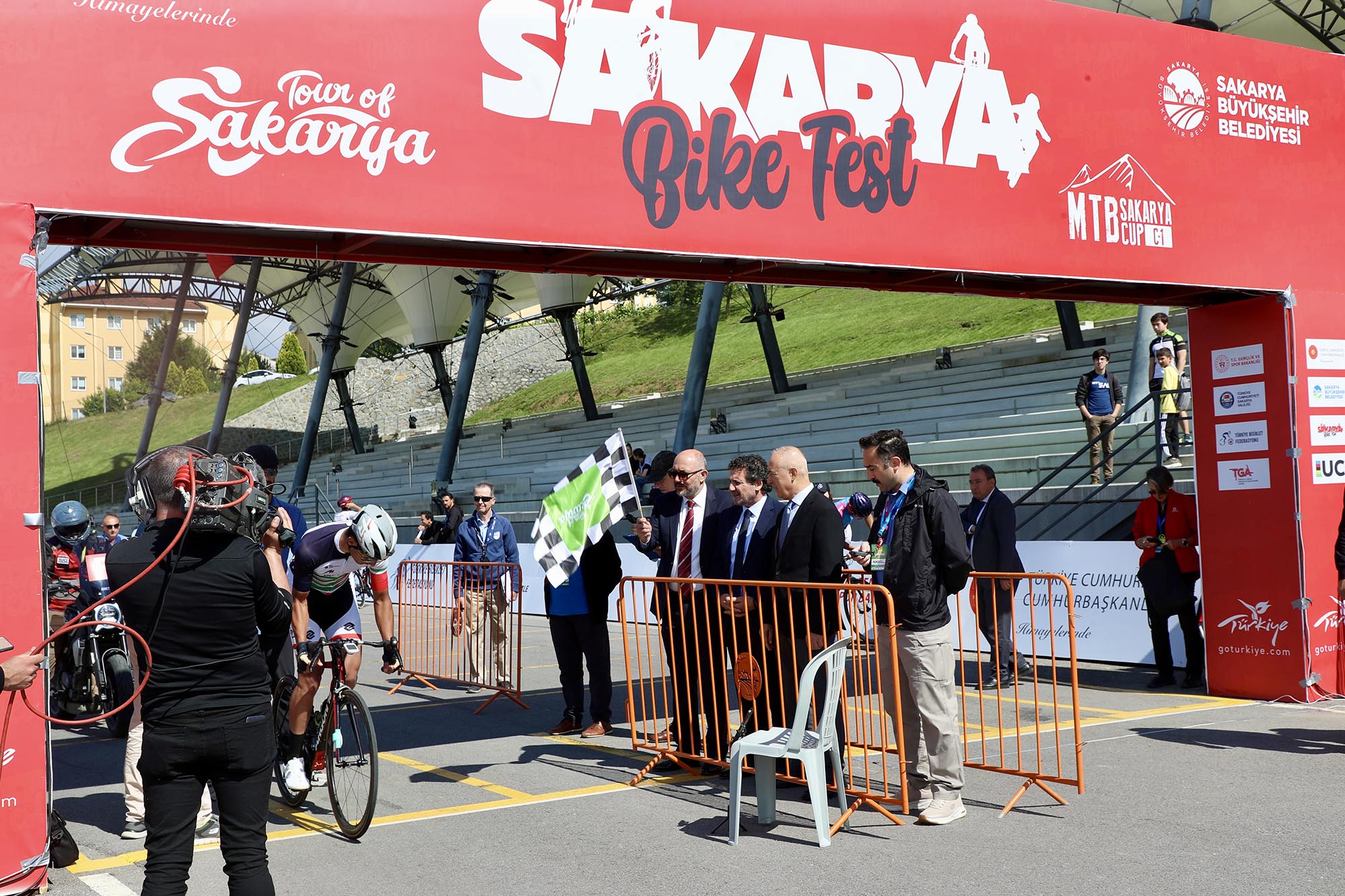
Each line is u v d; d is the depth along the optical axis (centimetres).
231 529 339
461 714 905
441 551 1722
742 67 646
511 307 5912
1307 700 812
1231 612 856
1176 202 802
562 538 695
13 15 468
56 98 473
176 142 496
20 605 464
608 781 639
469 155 566
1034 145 747
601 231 598
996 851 474
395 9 552
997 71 736
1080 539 1291
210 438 3238
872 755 691
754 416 2698
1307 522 823
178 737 326
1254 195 839
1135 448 1401
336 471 4500
